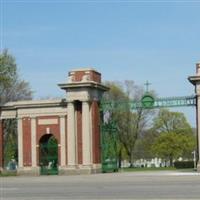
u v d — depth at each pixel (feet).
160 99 215.10
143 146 495.41
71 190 125.70
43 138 229.25
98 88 225.15
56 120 225.35
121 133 366.63
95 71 225.97
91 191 120.47
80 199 100.83
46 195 112.57
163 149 468.34
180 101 212.02
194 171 218.38
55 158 226.79
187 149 470.39
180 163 342.85
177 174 191.11
